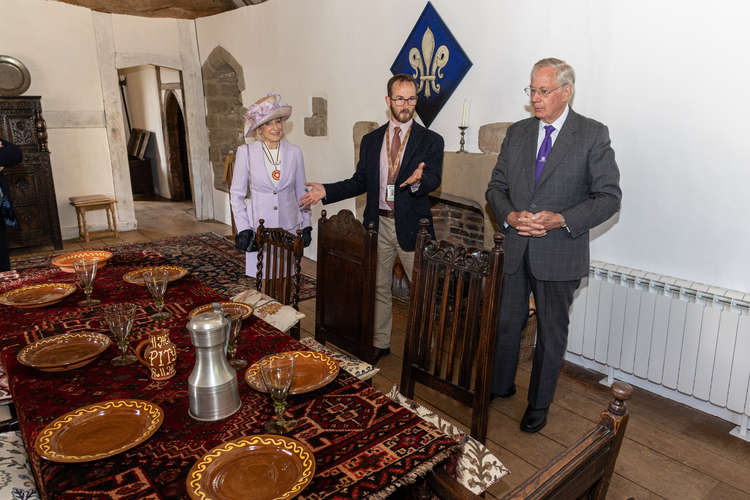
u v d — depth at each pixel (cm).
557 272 224
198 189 708
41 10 564
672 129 253
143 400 134
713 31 232
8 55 552
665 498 202
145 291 217
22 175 542
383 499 103
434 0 351
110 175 641
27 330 178
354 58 430
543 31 295
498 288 177
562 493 82
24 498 137
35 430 122
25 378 147
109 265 256
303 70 492
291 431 124
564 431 245
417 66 372
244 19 565
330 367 153
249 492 101
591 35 275
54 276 235
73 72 595
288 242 240
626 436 242
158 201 883
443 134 367
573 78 214
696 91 242
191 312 192
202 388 125
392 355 323
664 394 278
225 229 666
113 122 628
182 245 580
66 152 607
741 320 229
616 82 269
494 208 241
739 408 235
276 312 225
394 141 282
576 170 220
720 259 245
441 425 175
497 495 201
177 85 796
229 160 614
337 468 110
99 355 161
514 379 284
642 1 253
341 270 223
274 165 300
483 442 188
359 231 211
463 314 284
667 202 260
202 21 643
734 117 232
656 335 258
